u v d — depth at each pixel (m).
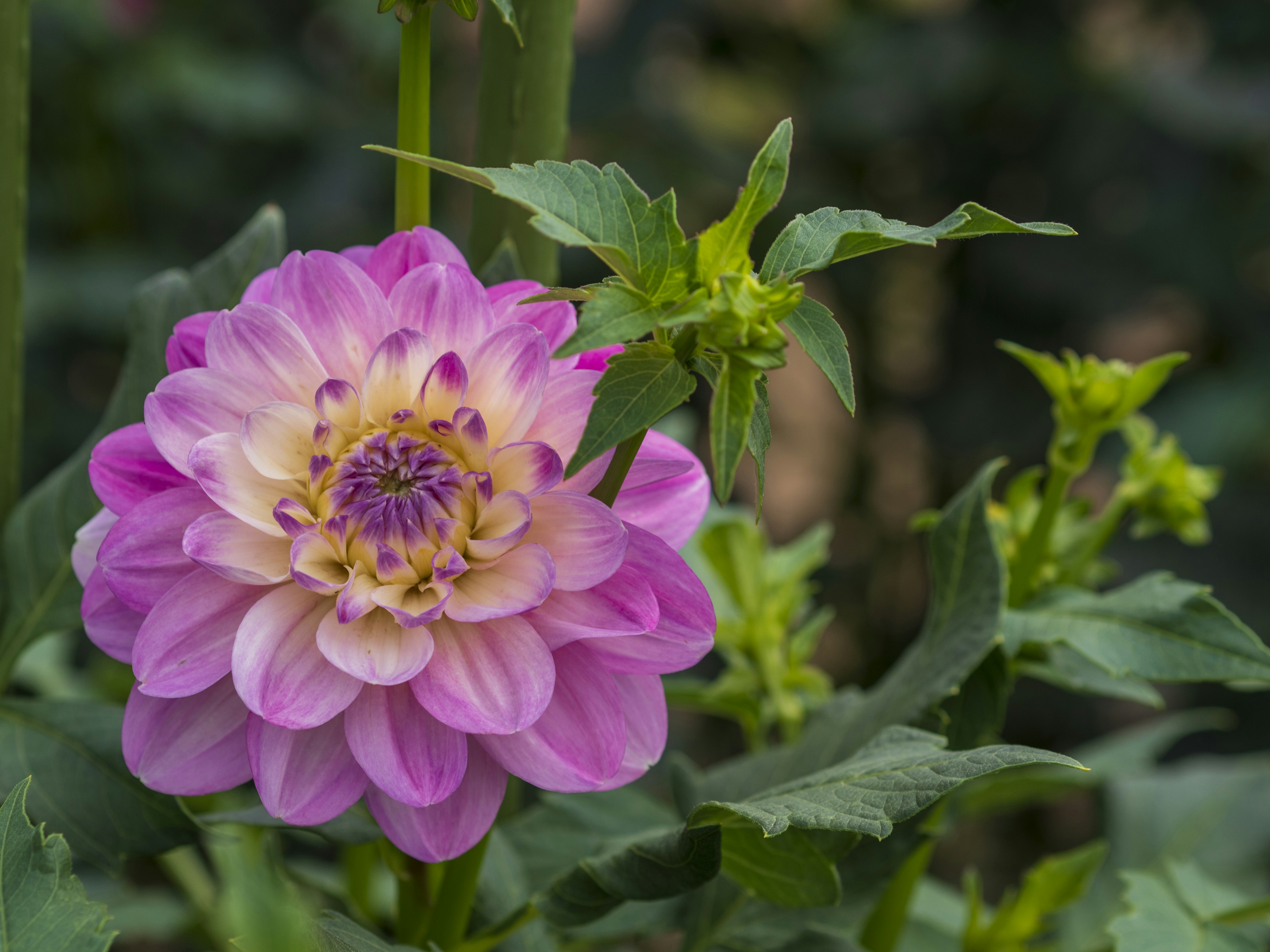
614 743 0.79
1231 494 1.95
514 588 0.78
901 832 0.86
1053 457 0.88
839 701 0.91
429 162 0.76
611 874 0.82
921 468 2.40
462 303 0.80
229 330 0.79
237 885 0.70
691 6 2.37
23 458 2.00
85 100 2.07
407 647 0.79
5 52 0.87
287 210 2.18
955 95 2.13
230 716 0.79
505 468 0.79
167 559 0.79
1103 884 0.98
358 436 0.80
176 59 2.13
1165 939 0.89
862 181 2.30
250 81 2.19
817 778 0.81
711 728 2.06
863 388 2.33
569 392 0.80
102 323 2.02
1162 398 2.05
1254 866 0.98
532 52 0.87
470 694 0.78
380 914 0.99
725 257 0.77
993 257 2.15
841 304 2.29
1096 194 2.13
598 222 0.76
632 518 0.81
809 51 2.45
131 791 0.84
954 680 0.85
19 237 0.89
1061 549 0.91
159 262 2.12
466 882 0.84
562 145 0.89
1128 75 2.09
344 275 0.80
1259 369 2.00
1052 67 2.11
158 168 2.19
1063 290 2.09
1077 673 0.90
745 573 0.94
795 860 0.83
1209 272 2.03
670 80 2.56
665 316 0.76
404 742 0.78
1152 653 0.86
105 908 0.77
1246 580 1.92
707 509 0.81
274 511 0.79
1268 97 2.03
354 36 2.25
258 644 0.78
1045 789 1.00
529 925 0.88
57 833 0.80
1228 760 1.94
